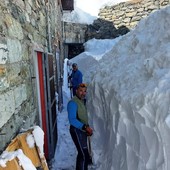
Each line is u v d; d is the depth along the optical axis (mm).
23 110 2840
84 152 3705
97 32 16906
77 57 13516
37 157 2395
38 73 4121
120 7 16375
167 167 2096
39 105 4051
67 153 5000
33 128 2559
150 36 4363
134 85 3309
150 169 2377
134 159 2795
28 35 3400
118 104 3406
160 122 2248
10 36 2381
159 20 4441
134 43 4688
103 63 5418
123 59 4691
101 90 4492
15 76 2502
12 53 2418
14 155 1826
